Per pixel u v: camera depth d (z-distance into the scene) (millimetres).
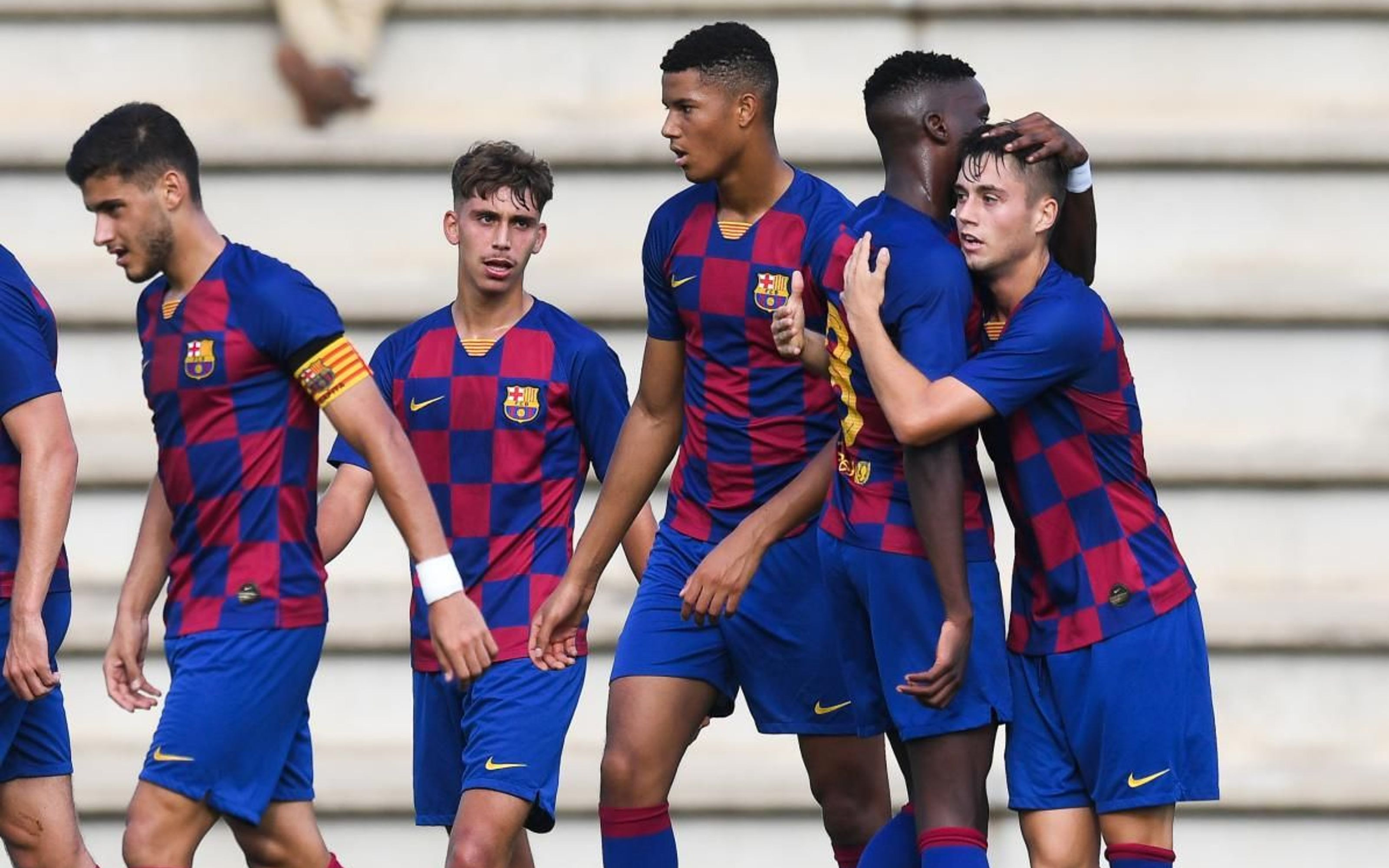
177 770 14961
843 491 15047
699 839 22000
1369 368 23094
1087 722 14508
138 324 15766
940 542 14070
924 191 14867
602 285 22984
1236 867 22000
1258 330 23141
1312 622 22094
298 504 15352
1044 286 14305
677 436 17234
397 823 22000
